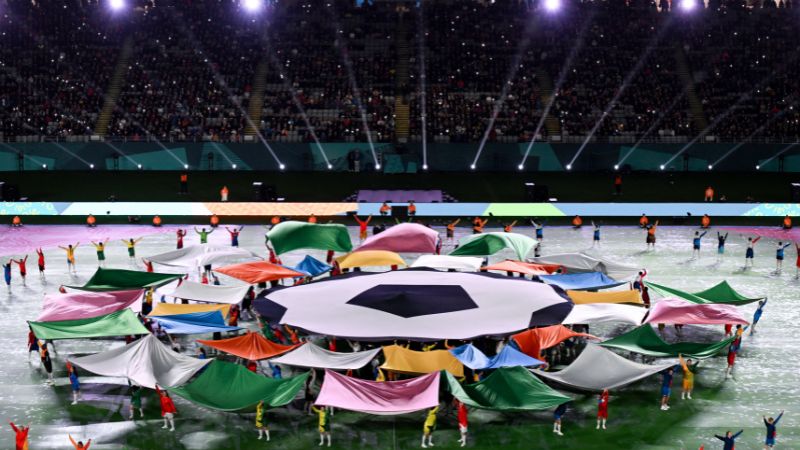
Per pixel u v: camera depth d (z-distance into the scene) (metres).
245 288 45.84
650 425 34.00
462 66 92.25
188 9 97.44
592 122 85.62
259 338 38.69
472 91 89.69
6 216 72.62
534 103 88.00
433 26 97.19
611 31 95.81
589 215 72.75
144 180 80.25
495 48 94.56
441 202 73.62
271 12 98.44
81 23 95.94
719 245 60.47
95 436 33.16
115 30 95.56
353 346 40.16
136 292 44.97
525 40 95.25
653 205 73.00
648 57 93.06
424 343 39.91
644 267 56.91
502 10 98.56
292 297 43.81
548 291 44.59
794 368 39.72
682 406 35.75
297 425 34.19
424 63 92.69
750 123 85.44
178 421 34.50
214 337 42.38
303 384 34.84
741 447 32.22
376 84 90.75
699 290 51.44
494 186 78.75
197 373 37.47
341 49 95.00
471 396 34.12
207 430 33.72
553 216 72.69
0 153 83.38
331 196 75.75
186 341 42.91
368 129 84.94
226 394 34.47
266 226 69.62
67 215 72.38
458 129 85.00
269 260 52.50
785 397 36.59
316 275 49.09
